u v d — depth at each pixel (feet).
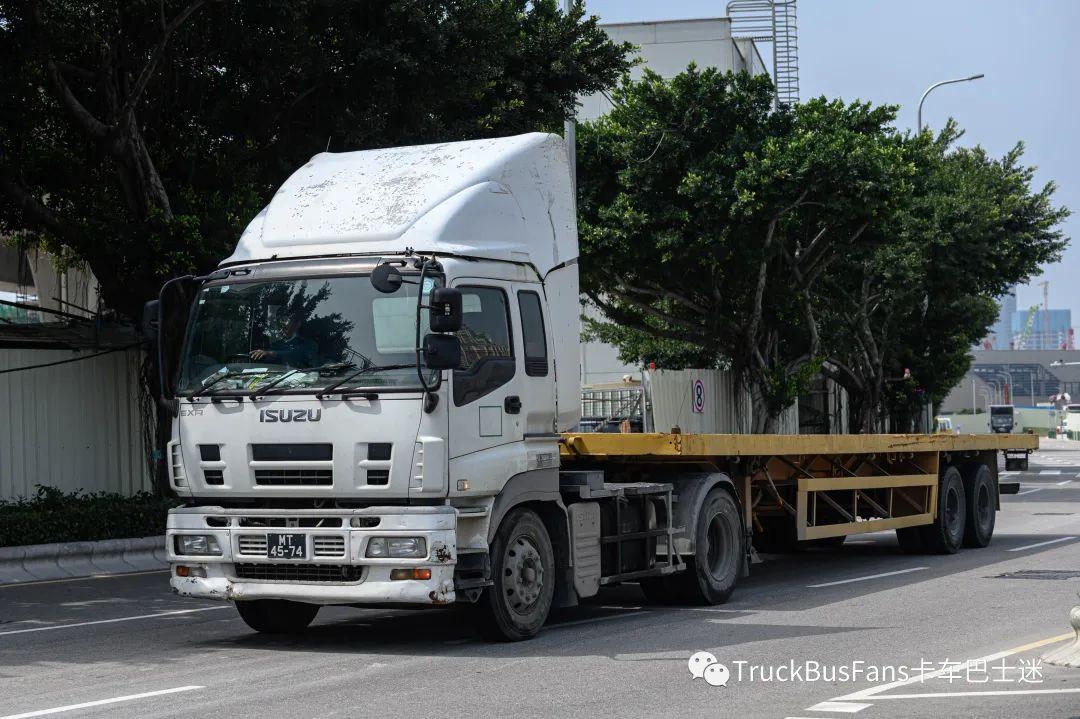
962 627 41.91
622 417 108.58
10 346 76.38
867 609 47.06
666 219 105.19
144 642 41.39
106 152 75.56
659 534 47.19
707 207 103.45
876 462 65.00
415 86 80.38
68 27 69.92
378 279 35.70
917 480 67.62
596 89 105.60
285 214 40.40
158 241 71.72
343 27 78.43
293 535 36.73
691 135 106.42
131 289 75.92
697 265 112.16
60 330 79.77
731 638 40.09
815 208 104.22
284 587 37.09
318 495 36.78
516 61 98.68
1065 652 35.22
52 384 75.20
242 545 37.60
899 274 134.82
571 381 42.19
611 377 188.75
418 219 38.47
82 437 76.74
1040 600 48.80
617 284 119.34
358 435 36.22
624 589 55.72
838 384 183.32
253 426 37.45
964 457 75.05
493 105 96.17
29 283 97.91
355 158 43.21
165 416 77.46
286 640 41.45
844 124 109.40
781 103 109.09
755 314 116.37
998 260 146.10
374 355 36.68
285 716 28.66
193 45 75.00
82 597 54.90
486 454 37.65
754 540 62.75
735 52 203.31
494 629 38.91
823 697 30.48
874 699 30.14
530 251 41.06
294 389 37.01
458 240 38.52
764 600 50.57
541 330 40.88
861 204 101.60
